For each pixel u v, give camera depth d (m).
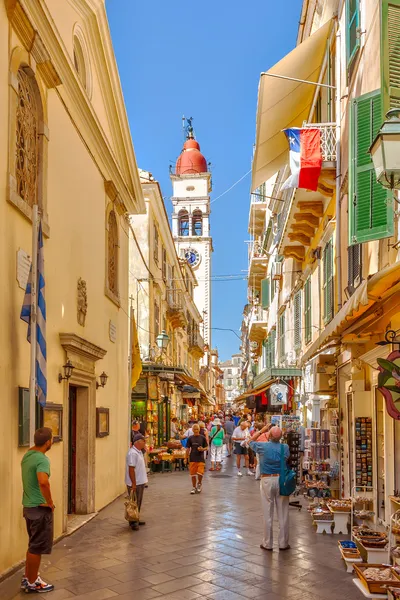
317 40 11.44
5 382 6.48
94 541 8.34
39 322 6.91
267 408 22.89
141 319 21.09
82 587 6.14
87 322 10.59
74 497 10.45
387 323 7.76
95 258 11.35
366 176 7.46
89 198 10.91
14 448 6.68
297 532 8.93
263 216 32.31
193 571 6.76
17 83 7.07
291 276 19.25
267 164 13.52
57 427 8.49
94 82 11.62
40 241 7.03
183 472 18.50
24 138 7.62
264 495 7.88
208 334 60.69
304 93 12.41
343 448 11.06
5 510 6.38
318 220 14.34
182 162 62.38
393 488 7.50
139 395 19.44
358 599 5.77
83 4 10.23
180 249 60.19
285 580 6.39
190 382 28.48
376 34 8.05
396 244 7.02
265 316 31.11
